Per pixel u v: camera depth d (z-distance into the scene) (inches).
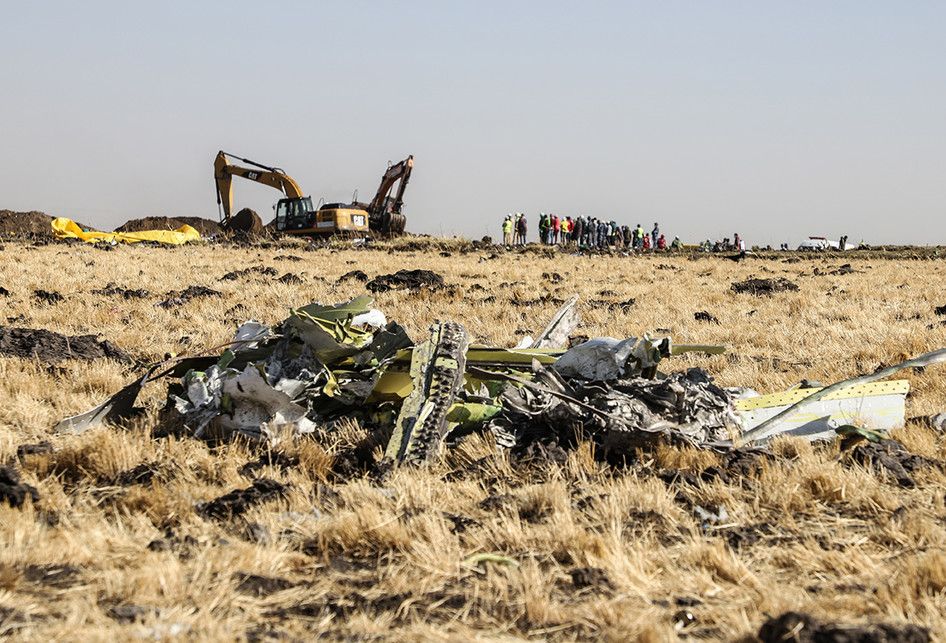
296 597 279.6
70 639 239.0
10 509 334.0
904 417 501.4
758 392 595.8
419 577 293.7
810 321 984.3
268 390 434.9
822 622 244.2
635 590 281.3
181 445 424.2
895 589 279.9
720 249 3334.2
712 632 259.8
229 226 2979.8
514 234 2871.6
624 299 1238.3
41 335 664.4
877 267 2150.6
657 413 438.6
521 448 426.3
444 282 1389.0
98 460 392.5
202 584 277.7
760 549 320.8
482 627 261.4
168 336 800.3
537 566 296.7
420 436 412.2
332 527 326.6
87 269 1425.9
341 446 436.1
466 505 362.3
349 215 2733.8
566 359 467.8
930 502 367.9
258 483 364.2
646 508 354.9
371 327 508.7
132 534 324.8
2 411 485.1
